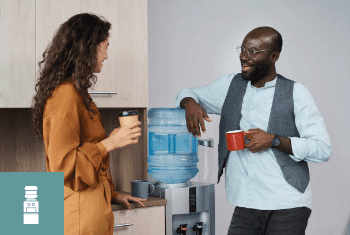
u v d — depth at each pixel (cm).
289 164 164
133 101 200
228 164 178
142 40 202
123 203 180
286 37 300
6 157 207
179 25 263
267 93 170
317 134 162
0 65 176
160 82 257
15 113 209
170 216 191
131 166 218
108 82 195
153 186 193
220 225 277
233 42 281
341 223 324
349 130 325
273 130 166
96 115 142
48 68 134
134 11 201
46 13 183
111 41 195
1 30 176
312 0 310
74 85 134
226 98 180
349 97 325
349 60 324
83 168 130
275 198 164
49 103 130
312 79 311
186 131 215
